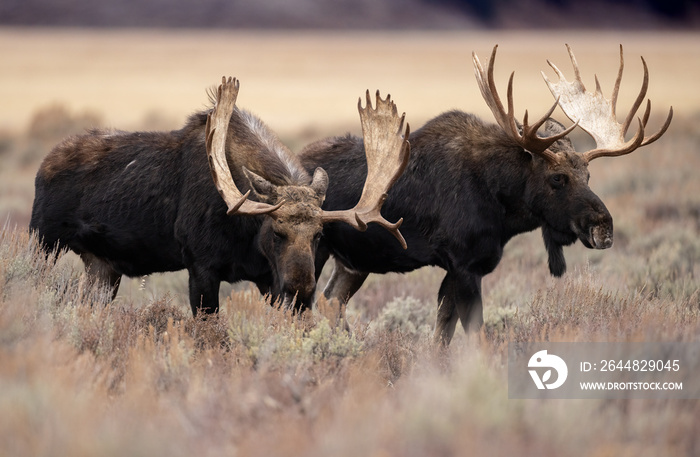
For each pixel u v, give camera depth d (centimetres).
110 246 2528
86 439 1180
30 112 13600
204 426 1310
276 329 1844
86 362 1549
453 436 1211
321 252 2503
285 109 15588
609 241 2242
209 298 2305
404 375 1748
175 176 2400
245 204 2019
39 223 2605
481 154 2369
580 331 1809
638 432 1296
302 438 1238
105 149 2564
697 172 5734
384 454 1155
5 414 1238
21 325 1645
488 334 2256
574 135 7806
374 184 2169
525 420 1309
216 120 2180
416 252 2427
